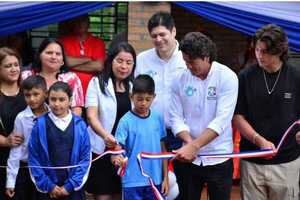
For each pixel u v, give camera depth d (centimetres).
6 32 513
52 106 376
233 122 393
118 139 384
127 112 396
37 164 376
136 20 594
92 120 397
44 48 414
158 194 369
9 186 390
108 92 403
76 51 536
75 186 376
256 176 387
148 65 424
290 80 376
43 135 375
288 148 381
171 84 394
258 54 370
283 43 363
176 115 384
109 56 409
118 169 392
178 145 416
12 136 389
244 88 386
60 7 518
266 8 547
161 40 411
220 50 782
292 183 386
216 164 376
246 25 519
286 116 378
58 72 424
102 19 688
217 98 369
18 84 408
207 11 534
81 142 382
